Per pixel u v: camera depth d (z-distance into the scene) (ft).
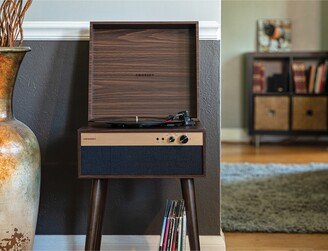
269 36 20.52
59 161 8.43
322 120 19.35
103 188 7.15
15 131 7.29
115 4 8.30
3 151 7.06
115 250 8.45
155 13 8.31
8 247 7.23
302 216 10.73
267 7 20.54
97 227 7.13
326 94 19.26
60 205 8.48
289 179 13.89
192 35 7.90
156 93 7.85
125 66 7.88
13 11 7.39
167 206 7.36
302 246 9.20
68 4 8.30
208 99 8.31
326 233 9.93
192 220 7.10
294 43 20.63
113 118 7.76
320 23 20.49
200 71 8.27
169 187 8.44
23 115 8.38
